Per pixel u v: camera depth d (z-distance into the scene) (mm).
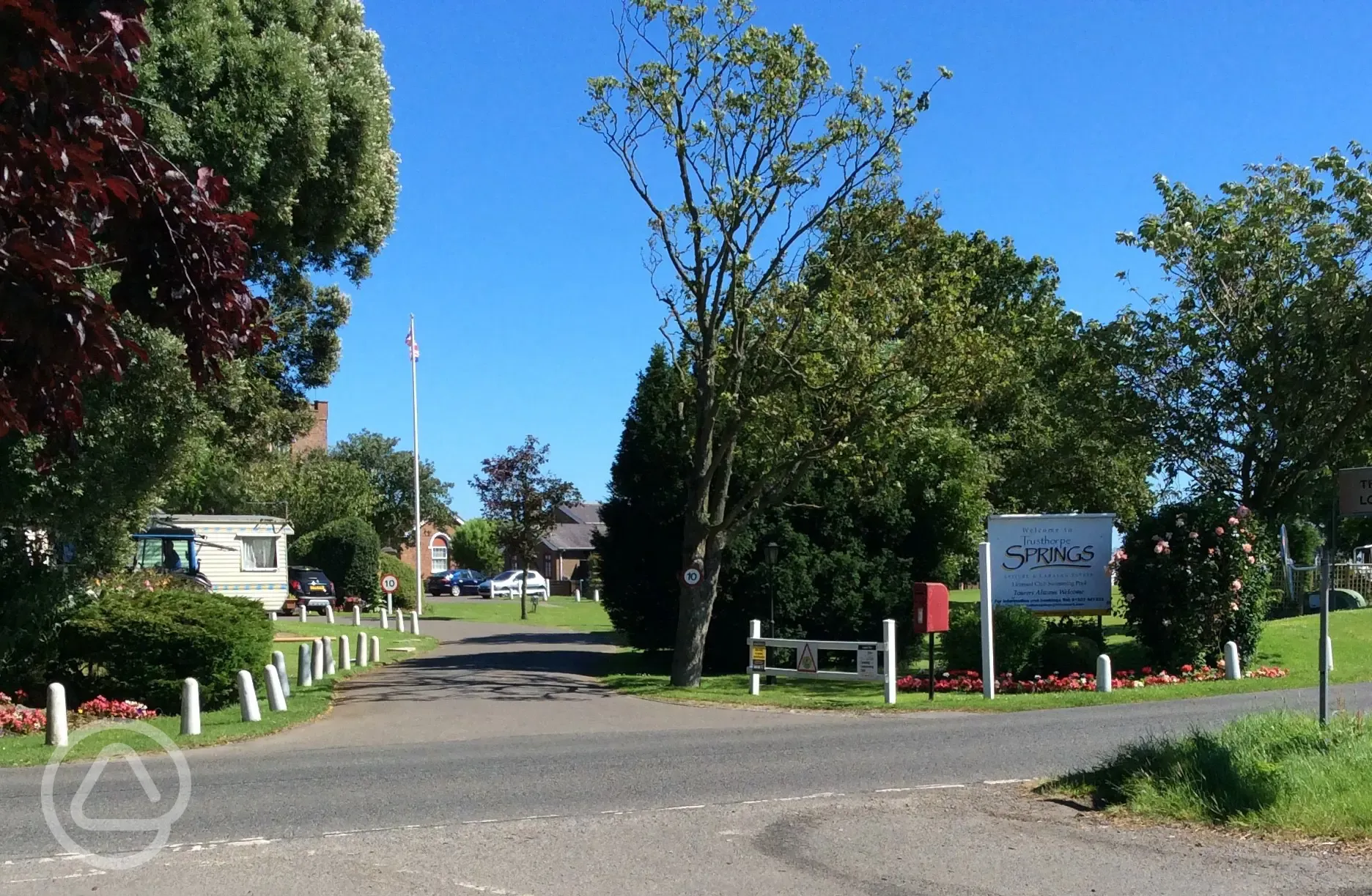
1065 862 7047
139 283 5109
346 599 48438
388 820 8430
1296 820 7688
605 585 24188
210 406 20375
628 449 23750
